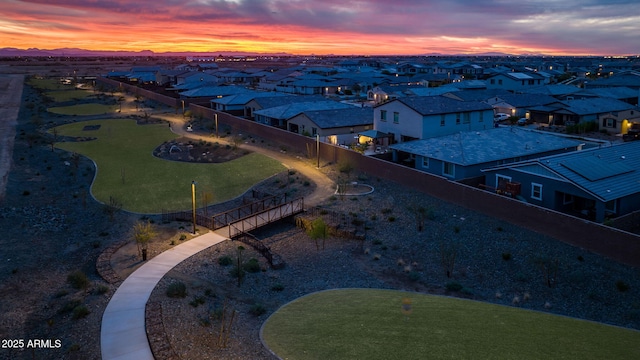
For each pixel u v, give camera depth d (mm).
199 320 23375
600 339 20297
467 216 37719
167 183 51906
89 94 131500
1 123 88250
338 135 65625
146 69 187875
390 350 18953
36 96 127812
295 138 62750
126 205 45156
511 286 28969
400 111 60875
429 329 20922
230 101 92375
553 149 49688
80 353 20641
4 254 33781
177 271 30344
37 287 28891
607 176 36906
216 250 34281
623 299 26328
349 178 49562
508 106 84312
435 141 51688
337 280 30359
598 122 74250
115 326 22875
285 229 39438
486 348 18891
